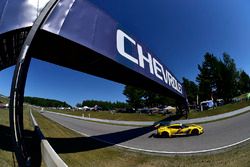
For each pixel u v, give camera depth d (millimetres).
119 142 14617
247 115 24688
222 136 14141
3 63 8656
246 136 13203
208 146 11508
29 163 4414
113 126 26891
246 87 65750
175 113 37031
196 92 49406
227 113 27109
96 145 12688
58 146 10422
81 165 8195
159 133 16469
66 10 5430
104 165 8781
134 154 10984
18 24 4777
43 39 5512
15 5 4910
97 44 6133
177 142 13562
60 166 4215
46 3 5258
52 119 31516
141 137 16844
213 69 45969
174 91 18047
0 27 4621
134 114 41312
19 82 4414
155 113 41188
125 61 7574
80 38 5594
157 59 12219
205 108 38875
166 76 14406
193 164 8539
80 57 6773
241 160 8047
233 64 46969
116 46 7137
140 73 8742
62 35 5156
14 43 6672
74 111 67250
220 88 45562
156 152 11125
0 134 8227
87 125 27219
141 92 51469
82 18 5832
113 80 9789
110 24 7027
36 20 4840
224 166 7719
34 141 8508
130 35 8492
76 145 11672
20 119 4668
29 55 4801
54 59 7055
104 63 7227
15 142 4215
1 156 5535
